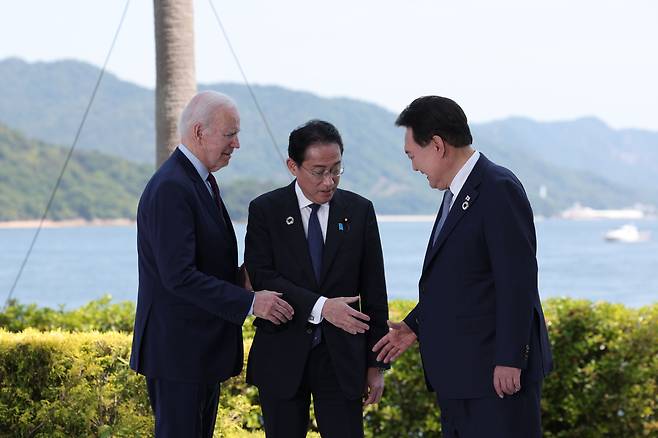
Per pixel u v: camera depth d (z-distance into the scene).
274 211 4.14
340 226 4.11
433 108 3.70
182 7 7.48
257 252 4.12
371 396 4.18
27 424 5.07
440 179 3.76
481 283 3.66
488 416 3.64
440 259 3.73
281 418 4.10
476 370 3.64
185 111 4.01
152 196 3.88
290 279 4.07
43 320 7.32
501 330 3.53
